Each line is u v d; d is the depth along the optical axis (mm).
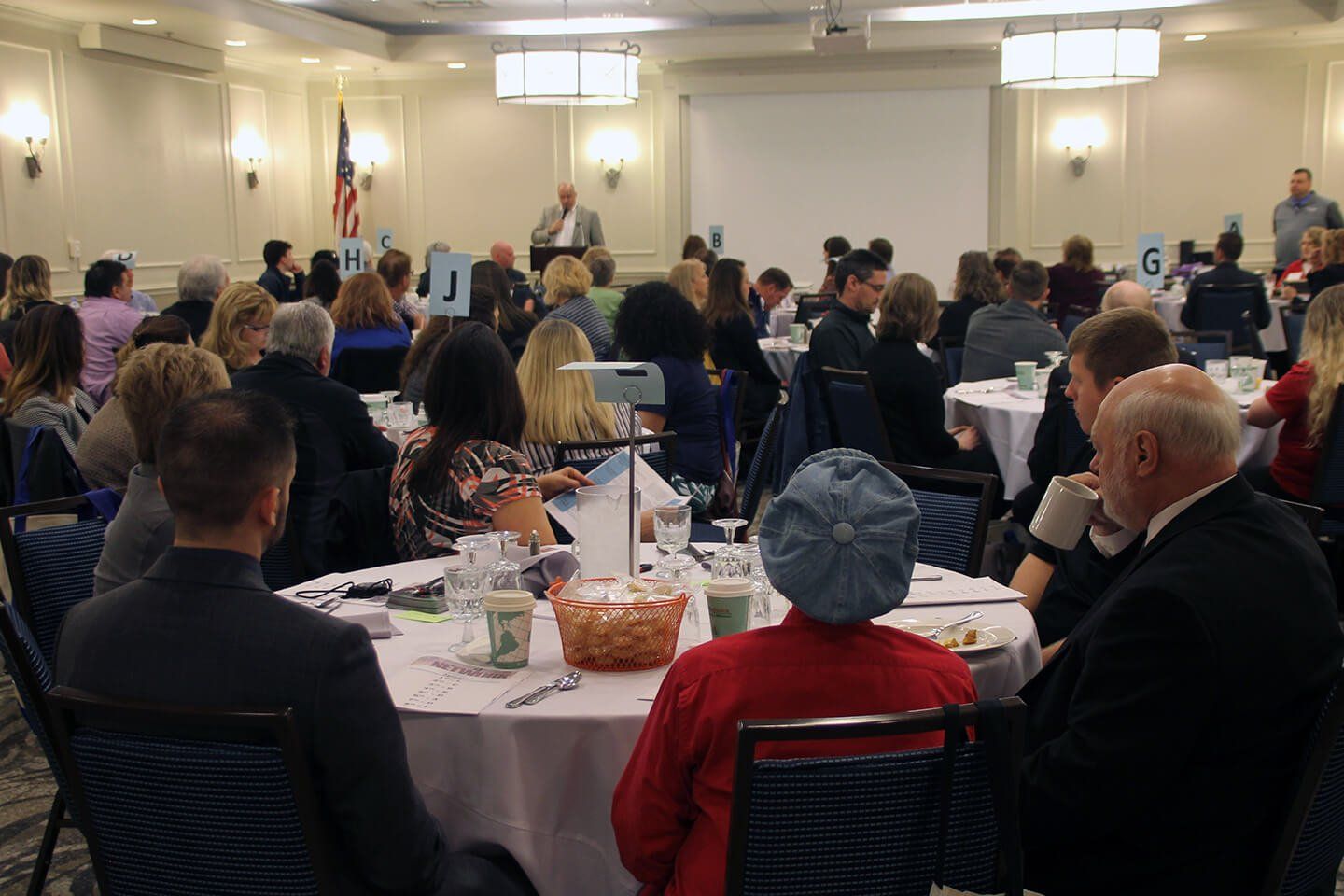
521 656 1974
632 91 8102
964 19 11008
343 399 3518
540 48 11594
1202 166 12188
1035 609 2904
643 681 1917
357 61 11688
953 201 12297
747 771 1319
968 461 4957
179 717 1437
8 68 8688
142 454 2457
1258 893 1604
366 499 2891
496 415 2688
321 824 1487
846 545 1425
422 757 1835
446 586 2113
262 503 1544
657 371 2244
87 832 1561
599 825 1797
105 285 6316
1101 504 2285
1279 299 9562
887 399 4578
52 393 3955
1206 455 1696
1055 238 12492
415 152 12969
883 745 1438
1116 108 12203
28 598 2619
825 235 12555
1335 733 1514
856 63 12211
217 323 4387
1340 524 4059
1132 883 1636
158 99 10367
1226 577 1587
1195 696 1543
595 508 2285
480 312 5574
